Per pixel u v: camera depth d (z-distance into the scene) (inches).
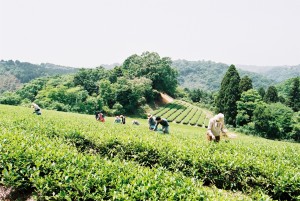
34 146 330.3
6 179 281.1
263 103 2800.2
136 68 4082.2
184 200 219.5
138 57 4439.0
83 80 3754.9
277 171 346.3
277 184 335.3
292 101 3390.7
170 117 3011.8
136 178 248.8
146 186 229.9
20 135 391.9
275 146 673.0
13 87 6496.1
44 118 753.6
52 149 320.8
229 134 502.3
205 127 2684.5
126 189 229.6
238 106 2810.0
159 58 4151.1
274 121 2623.0
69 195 240.7
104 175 255.4
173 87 4284.0
